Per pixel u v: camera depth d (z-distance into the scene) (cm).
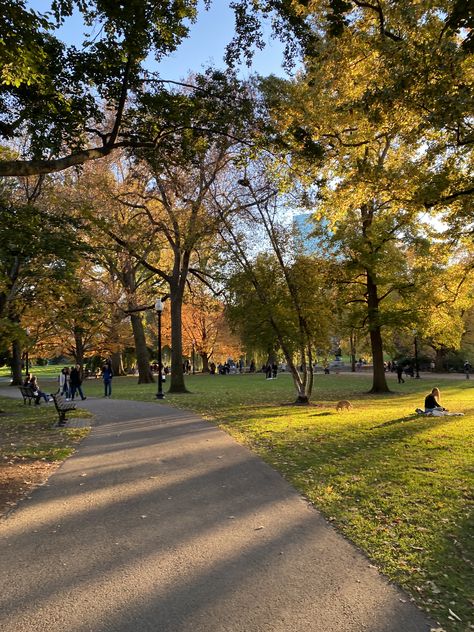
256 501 662
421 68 955
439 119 960
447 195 1231
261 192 2088
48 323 3578
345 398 2606
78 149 1183
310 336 2188
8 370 9856
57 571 451
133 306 3991
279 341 2195
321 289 2348
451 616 367
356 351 6153
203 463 894
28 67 832
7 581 432
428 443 1018
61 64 1020
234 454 972
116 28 955
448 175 1212
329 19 1025
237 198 2212
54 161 916
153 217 2886
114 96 1113
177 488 729
